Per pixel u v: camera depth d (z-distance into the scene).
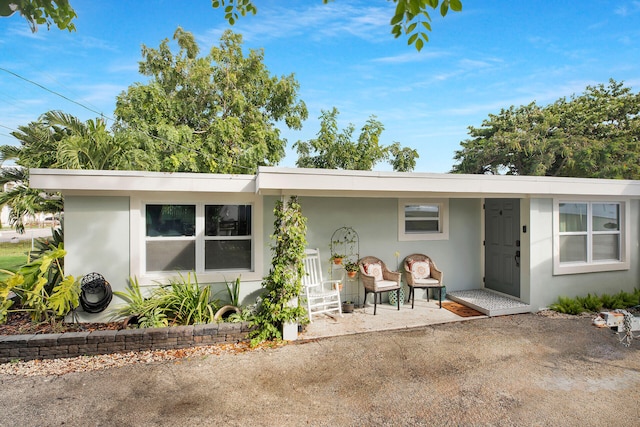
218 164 11.20
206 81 12.76
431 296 7.46
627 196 7.25
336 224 6.86
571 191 6.46
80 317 5.68
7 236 23.08
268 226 6.40
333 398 3.61
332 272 6.85
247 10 2.81
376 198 7.10
